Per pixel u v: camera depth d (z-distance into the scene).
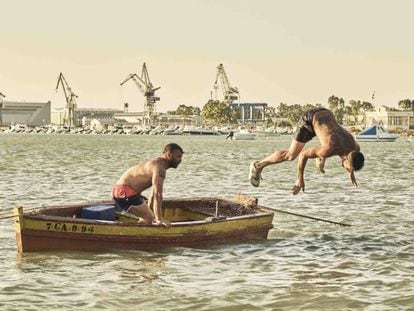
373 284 14.20
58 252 16.66
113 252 16.92
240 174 48.06
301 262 16.38
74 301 12.83
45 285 13.98
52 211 17.62
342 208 27.00
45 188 35.44
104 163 62.00
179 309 12.41
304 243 18.78
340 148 14.81
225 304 12.72
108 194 33.16
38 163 59.94
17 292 13.42
